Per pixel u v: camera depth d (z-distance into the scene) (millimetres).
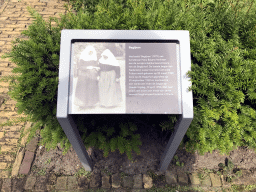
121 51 1974
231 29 2916
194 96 2604
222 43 2758
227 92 2412
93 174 3170
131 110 1873
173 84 1926
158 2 3334
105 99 1877
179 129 2020
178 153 3393
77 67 1911
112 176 3154
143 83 1925
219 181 3135
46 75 2463
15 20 5184
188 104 1860
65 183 3070
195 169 3250
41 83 2363
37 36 2684
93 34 1952
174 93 1909
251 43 2809
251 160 3330
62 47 1917
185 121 1891
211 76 2570
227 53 2717
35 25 2732
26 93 2402
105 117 2867
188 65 1927
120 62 1956
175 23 2877
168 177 3164
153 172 3211
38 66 2533
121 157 3342
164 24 2887
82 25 2908
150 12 3037
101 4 3260
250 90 2404
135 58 1965
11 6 5492
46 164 3221
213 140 2564
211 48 2688
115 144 2740
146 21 2834
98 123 2887
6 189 2992
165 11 2941
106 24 2824
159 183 3113
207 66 2555
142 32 1979
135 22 2820
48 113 2543
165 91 1913
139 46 1988
